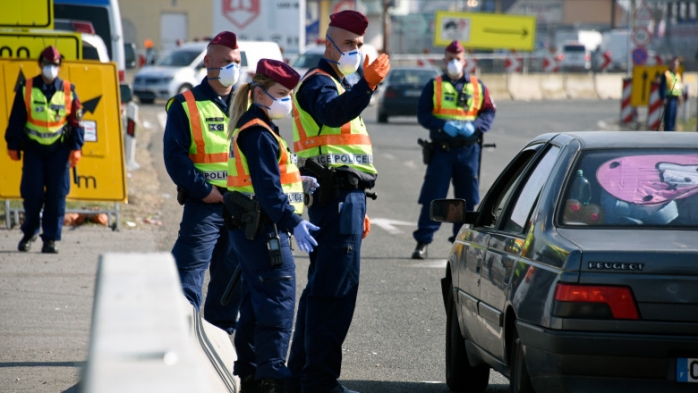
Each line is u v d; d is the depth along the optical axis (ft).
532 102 490.90
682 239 50.52
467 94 119.44
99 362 20.13
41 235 118.73
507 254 57.47
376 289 104.01
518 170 67.72
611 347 47.88
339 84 62.69
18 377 67.77
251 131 57.41
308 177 61.57
